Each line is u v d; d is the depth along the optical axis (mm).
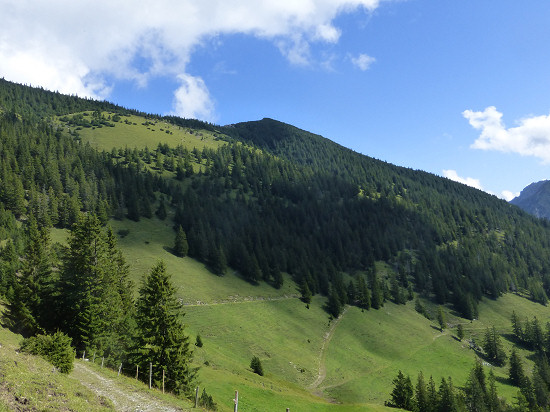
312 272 176375
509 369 122188
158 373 36281
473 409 97125
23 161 179250
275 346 109938
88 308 45531
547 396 104562
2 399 17078
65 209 150000
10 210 142750
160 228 176625
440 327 161500
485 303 195875
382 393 96688
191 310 115250
